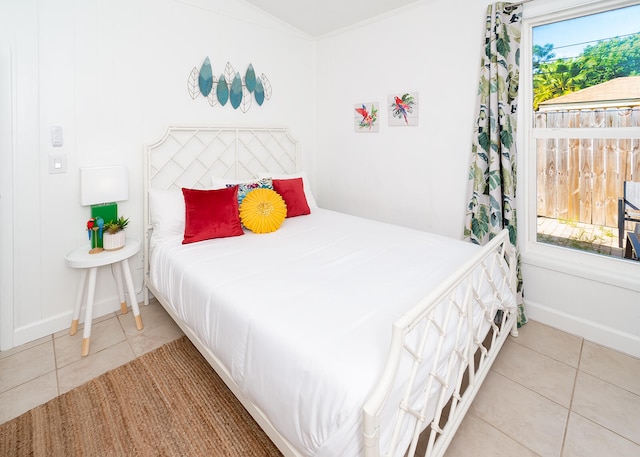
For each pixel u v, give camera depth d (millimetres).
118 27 2303
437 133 2752
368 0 2758
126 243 2311
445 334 1233
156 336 2215
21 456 1362
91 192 2188
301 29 3424
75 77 2156
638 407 1617
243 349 1336
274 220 2496
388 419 991
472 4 2418
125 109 2398
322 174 3838
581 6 1985
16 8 1898
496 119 2295
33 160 2053
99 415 1567
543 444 1428
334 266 1814
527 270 2434
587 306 2189
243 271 1758
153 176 2600
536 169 2365
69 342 2141
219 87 2887
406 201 3061
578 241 2268
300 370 1079
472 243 2416
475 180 2451
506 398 1688
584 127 2125
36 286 2150
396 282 1599
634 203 2021
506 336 2074
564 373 1868
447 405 1632
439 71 2666
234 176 3111
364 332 1186
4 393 1699
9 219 2006
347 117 3457
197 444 1420
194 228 2260
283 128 3434
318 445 994
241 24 2988
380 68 3084
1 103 1909
